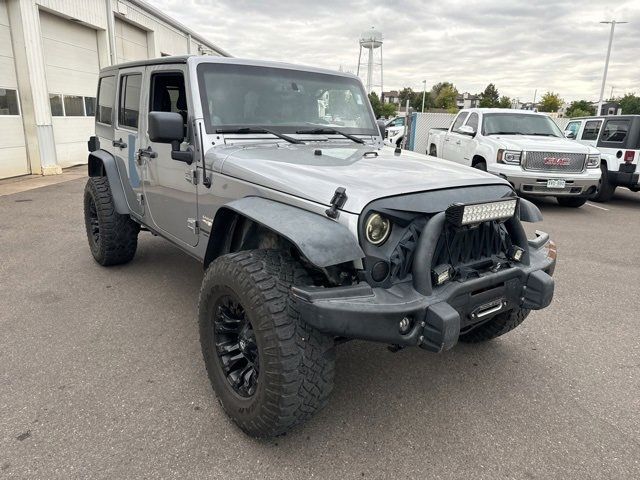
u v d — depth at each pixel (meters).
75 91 13.96
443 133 11.87
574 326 3.99
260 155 2.97
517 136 9.48
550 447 2.51
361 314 2.12
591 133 11.06
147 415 2.66
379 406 2.83
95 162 5.13
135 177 4.18
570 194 8.85
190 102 3.22
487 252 2.62
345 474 2.29
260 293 2.23
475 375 3.19
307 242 2.11
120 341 3.50
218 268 2.45
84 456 2.34
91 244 5.13
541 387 3.07
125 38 17.16
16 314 3.91
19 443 2.42
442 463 2.38
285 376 2.18
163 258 5.38
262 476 2.26
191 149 3.21
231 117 3.29
